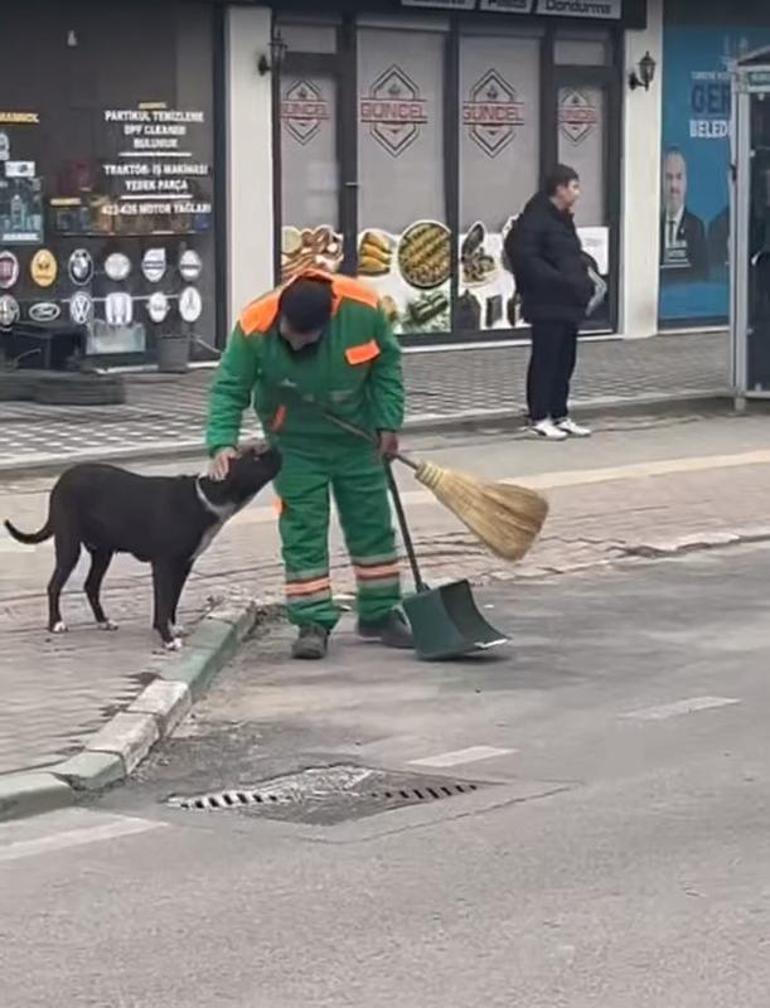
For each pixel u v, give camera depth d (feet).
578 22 73.56
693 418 57.67
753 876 19.61
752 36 79.20
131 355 64.44
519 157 72.90
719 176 79.15
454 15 69.92
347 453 30.83
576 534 40.57
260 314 29.76
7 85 61.00
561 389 52.90
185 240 65.21
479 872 19.99
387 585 31.60
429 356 69.67
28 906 19.33
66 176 62.49
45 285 62.34
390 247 69.82
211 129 65.36
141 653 29.96
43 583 35.14
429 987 16.71
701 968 16.99
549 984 16.70
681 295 78.79
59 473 45.57
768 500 44.78
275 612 33.37
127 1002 16.60
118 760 24.21
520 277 52.29
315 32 67.21
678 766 24.12
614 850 20.59
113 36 62.90
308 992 16.69
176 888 19.83
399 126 69.56
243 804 23.15
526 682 29.04
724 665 29.94
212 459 29.99
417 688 28.76
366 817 22.36
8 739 25.17
